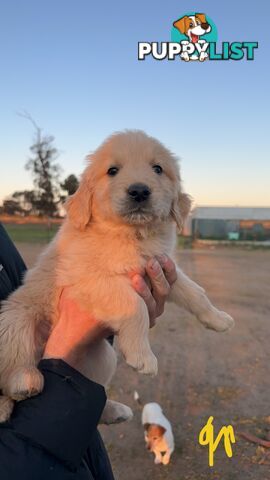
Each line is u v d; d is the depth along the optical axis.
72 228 0.32
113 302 0.27
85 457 0.26
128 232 0.30
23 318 0.28
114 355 0.33
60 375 0.21
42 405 0.20
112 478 0.28
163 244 0.32
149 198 0.30
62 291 0.28
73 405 0.20
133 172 0.32
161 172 0.35
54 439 0.19
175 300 0.34
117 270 0.28
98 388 0.21
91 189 0.33
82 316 0.27
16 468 0.18
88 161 0.35
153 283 0.28
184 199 0.36
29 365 0.27
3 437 0.19
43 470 0.19
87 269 0.28
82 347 0.26
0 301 0.28
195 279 1.75
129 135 0.35
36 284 0.30
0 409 0.23
